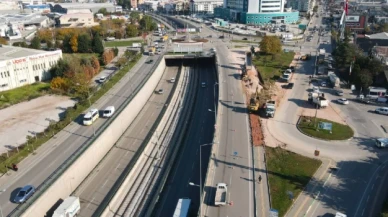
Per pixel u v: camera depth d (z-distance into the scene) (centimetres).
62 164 7306
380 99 11075
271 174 6875
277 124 9512
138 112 11462
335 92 12175
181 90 13738
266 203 5991
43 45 18525
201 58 17450
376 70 12369
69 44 17112
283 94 11988
